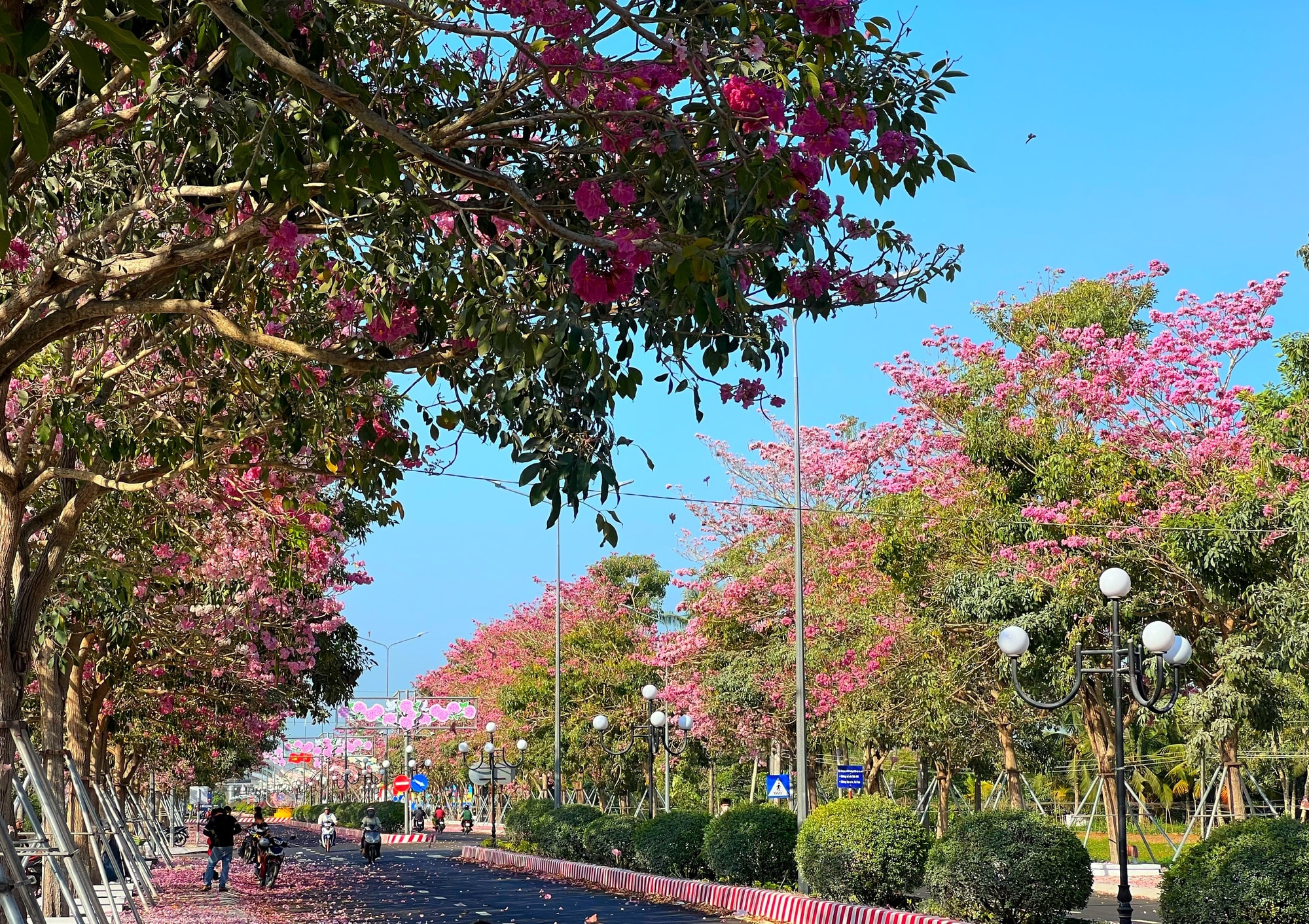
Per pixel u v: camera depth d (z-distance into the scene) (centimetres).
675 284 693
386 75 871
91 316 861
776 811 2328
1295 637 2152
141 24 829
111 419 1247
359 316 1066
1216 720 2348
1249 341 2397
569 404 766
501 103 855
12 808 1304
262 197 833
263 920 2041
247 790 14275
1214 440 2370
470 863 3912
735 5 708
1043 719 3319
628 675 4703
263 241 888
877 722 2936
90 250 996
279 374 1107
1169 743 4656
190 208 920
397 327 931
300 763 9919
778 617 3356
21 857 1304
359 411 1110
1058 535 2581
